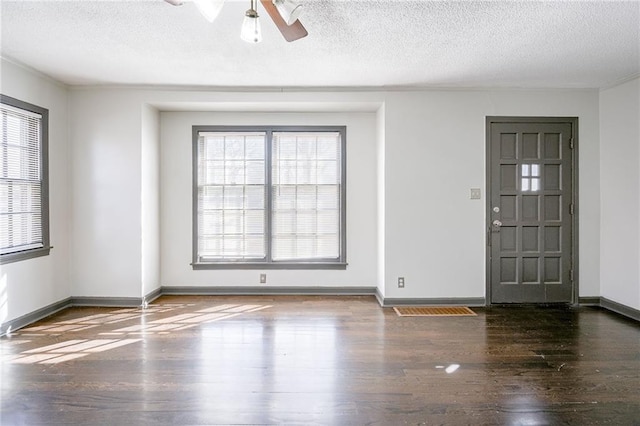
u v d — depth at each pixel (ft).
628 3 8.82
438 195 15.60
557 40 10.88
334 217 17.26
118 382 9.11
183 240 17.19
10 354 10.69
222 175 17.26
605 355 10.74
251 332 12.50
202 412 7.87
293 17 7.57
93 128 15.34
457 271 15.66
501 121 15.56
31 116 13.43
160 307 15.29
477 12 9.30
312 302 16.12
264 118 17.11
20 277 12.92
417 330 12.76
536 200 15.69
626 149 14.40
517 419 7.66
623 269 14.56
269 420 7.60
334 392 8.70
